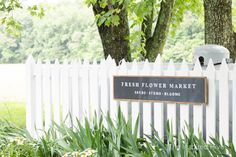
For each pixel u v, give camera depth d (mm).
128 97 5871
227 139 5145
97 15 8148
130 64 6297
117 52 8547
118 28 8523
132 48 9289
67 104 6586
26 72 6906
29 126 6914
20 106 15453
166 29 9211
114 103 6055
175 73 5508
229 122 5242
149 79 5684
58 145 5152
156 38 9203
